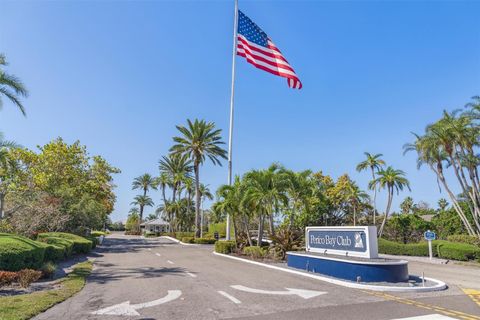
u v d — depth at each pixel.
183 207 69.06
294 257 16.58
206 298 9.88
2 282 10.84
